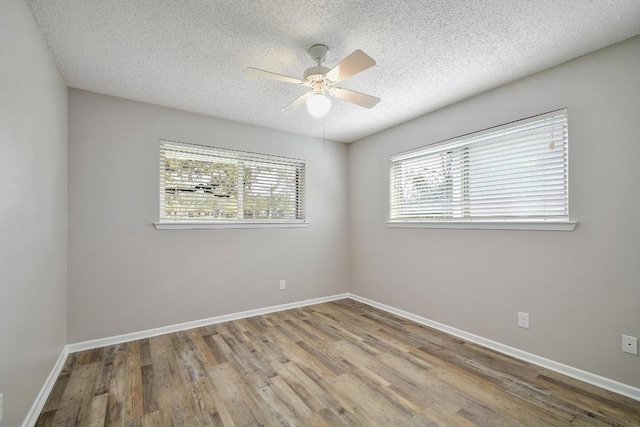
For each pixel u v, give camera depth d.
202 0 1.54
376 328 3.05
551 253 2.19
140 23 1.72
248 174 3.51
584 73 2.04
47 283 1.93
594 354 1.98
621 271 1.88
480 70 2.26
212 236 3.20
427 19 1.70
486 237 2.60
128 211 2.76
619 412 1.70
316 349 2.55
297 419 1.67
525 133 2.38
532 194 2.33
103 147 2.66
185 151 3.08
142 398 1.86
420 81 2.43
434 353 2.47
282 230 3.69
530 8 1.61
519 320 2.37
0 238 1.25
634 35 1.82
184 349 2.56
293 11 1.63
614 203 1.90
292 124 3.48
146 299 2.83
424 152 3.23
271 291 3.60
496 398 1.85
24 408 1.53
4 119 1.29
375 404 1.80
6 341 1.32
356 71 1.74
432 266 3.09
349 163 4.30
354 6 1.59
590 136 2.00
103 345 2.62
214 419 1.67
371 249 3.90
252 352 2.50
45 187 1.88
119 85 2.50
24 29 1.51
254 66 2.20
